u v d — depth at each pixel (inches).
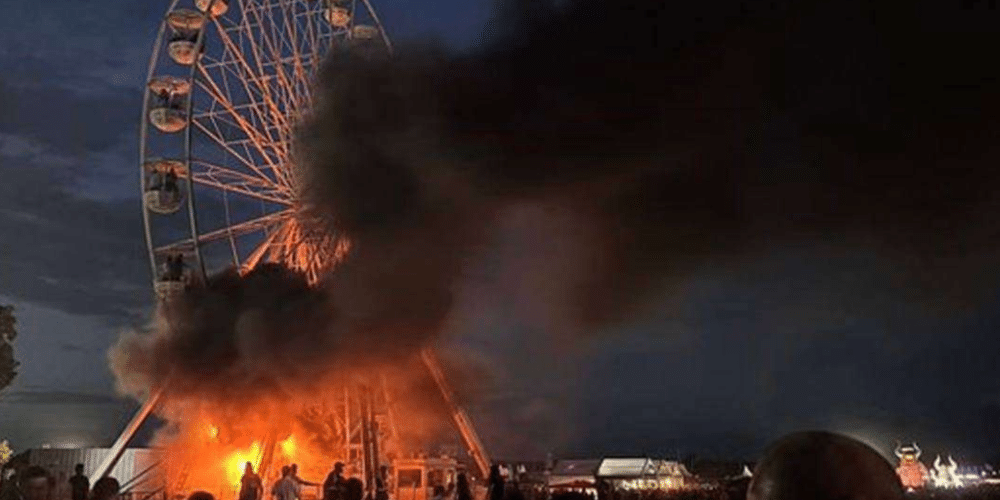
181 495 1838.1
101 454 2199.8
